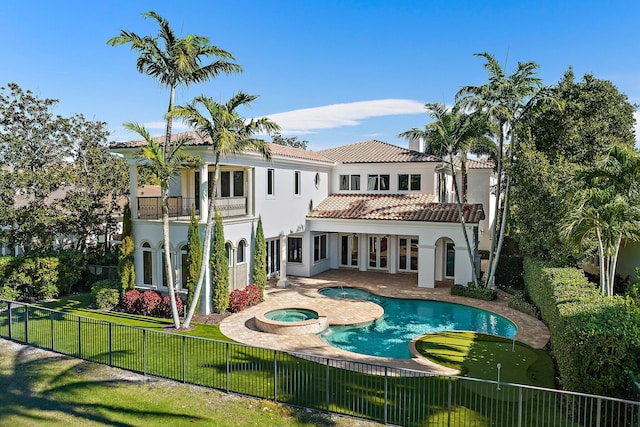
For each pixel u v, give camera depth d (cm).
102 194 2920
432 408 1117
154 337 1692
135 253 2286
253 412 1092
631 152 1641
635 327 1027
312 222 3066
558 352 1295
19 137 2922
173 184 2781
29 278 2347
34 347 1557
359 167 3375
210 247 2081
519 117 2512
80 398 1164
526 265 2483
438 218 2720
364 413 1088
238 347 1603
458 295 2573
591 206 1700
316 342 1708
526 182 2306
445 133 2572
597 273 2669
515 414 1088
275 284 2814
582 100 2608
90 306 2238
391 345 1755
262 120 1786
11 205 2609
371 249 3362
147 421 1045
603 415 1012
